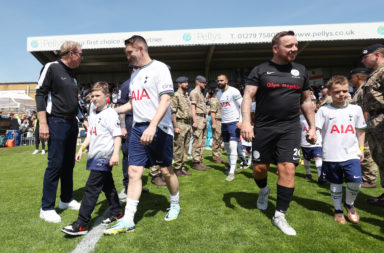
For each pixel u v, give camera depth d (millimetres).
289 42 2020
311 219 2252
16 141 11984
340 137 2307
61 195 2625
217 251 1670
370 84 2695
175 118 3932
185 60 14648
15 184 3709
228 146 4164
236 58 14469
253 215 2332
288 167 2068
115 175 4379
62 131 2346
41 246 1766
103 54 13664
